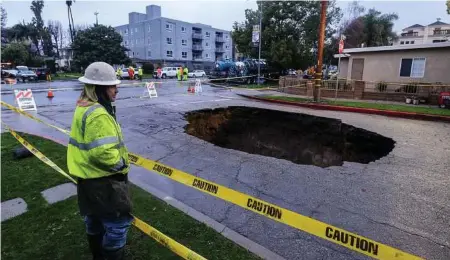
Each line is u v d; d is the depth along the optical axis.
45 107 11.85
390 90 15.98
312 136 8.91
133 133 7.77
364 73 18.36
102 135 1.90
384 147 7.28
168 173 2.82
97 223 2.37
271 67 29.20
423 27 79.69
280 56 26.97
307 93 17.59
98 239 2.43
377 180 4.77
